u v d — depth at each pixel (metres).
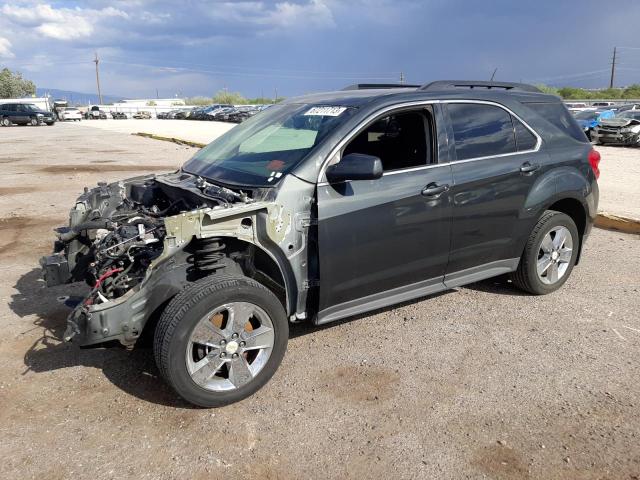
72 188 11.49
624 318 4.73
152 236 3.59
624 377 3.81
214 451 3.06
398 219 3.99
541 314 4.81
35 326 4.61
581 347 4.23
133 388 3.69
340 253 3.79
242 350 3.45
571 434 3.20
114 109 76.38
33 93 103.75
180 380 3.25
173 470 2.91
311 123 4.16
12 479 2.84
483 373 3.86
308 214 3.70
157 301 3.36
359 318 4.75
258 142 4.36
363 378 3.80
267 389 3.67
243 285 3.37
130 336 3.34
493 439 3.15
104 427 3.27
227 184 3.91
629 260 6.28
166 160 16.70
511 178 4.57
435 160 4.23
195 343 3.31
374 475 2.88
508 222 4.66
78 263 4.08
